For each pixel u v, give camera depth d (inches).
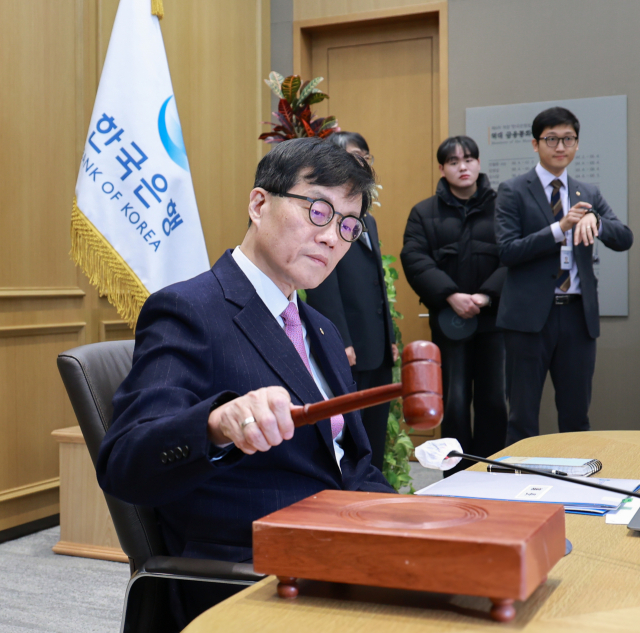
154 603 38.2
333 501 27.7
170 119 108.9
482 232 135.8
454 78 170.4
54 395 122.5
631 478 44.9
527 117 165.0
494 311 133.2
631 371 158.2
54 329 121.9
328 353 48.0
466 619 22.6
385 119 182.2
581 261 121.4
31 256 118.0
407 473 126.3
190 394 35.3
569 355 122.3
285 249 41.9
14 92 114.4
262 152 187.9
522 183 124.6
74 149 127.0
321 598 24.6
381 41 182.2
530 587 21.7
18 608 85.0
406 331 179.8
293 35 185.8
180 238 107.2
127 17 108.3
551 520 24.3
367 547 23.0
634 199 158.4
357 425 47.0
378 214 182.7
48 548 109.0
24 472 116.3
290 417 26.3
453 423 136.1
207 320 39.5
